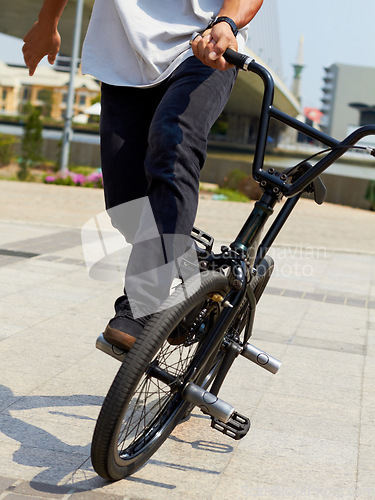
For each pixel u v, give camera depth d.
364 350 3.82
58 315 4.00
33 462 2.03
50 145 37.22
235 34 1.79
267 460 2.19
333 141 1.80
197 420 2.50
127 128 2.02
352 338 4.10
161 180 1.77
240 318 2.25
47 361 3.09
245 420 2.22
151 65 1.91
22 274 5.17
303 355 3.60
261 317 4.47
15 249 6.34
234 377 3.08
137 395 1.92
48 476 1.94
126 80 1.99
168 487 1.93
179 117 1.80
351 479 2.09
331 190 39.00
